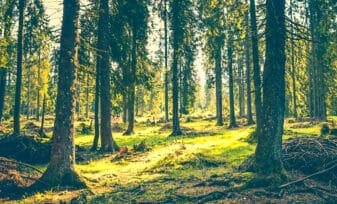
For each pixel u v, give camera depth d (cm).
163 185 1495
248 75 4019
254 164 1517
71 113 1548
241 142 2472
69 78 1548
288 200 1255
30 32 2383
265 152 1491
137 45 2972
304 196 1302
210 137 2952
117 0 2525
